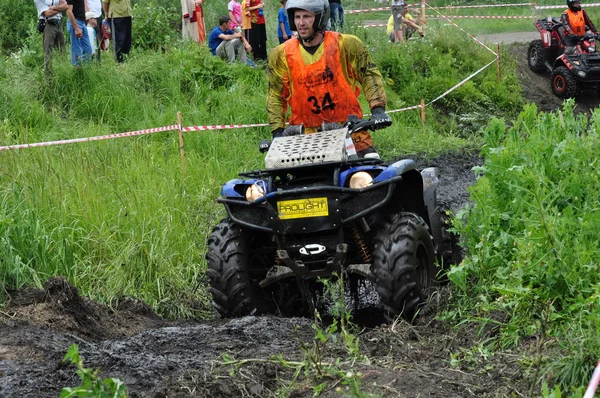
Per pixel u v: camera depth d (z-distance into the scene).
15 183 8.77
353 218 6.43
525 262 5.76
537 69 23.20
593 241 5.97
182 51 17.16
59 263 7.89
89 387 3.65
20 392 4.74
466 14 34.19
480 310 5.94
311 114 7.57
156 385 4.89
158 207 9.54
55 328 6.25
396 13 23.33
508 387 4.75
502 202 6.77
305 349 4.97
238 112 15.34
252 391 4.73
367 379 4.81
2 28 21.94
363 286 7.55
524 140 8.13
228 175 11.97
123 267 8.20
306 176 6.76
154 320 7.34
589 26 22.50
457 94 20.05
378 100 7.43
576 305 5.27
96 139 11.35
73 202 9.30
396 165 6.61
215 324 6.54
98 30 17.64
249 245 6.94
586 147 7.30
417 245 6.47
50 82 15.06
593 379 3.36
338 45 7.44
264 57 20.16
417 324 6.21
